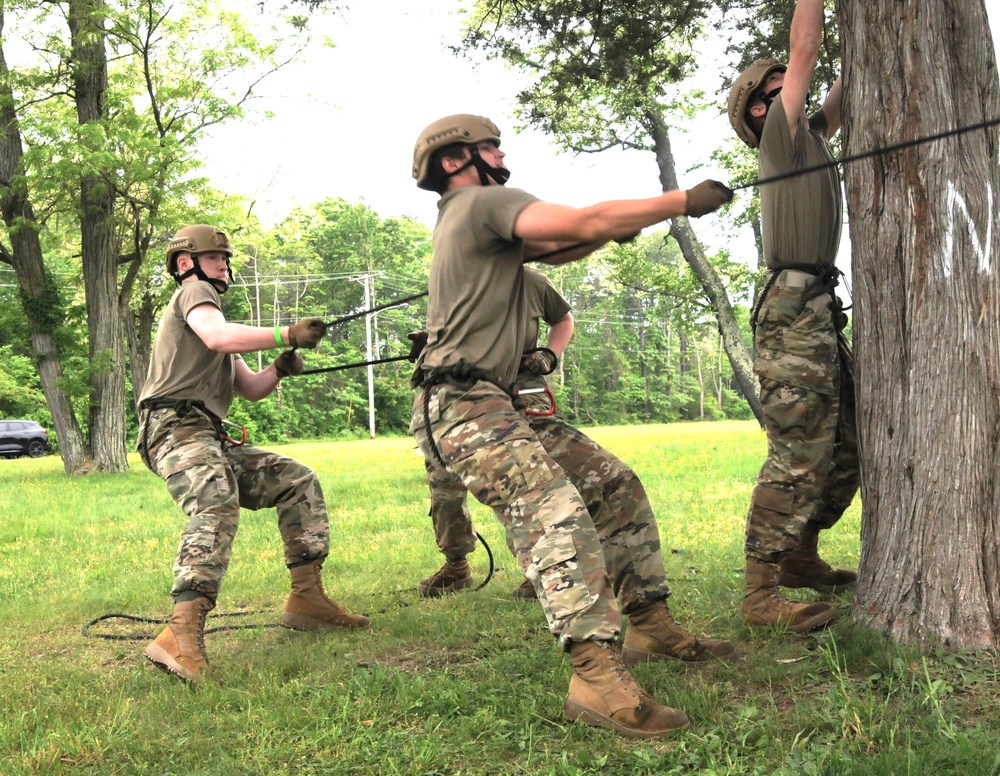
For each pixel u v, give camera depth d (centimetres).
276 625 514
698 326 2484
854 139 383
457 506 575
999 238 360
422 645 448
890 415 372
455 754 303
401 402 6775
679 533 771
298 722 336
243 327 437
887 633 364
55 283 2095
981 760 261
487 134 353
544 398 480
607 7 752
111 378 2116
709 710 321
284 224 2586
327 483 1448
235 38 2002
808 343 394
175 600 417
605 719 313
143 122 1977
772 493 403
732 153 2186
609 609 320
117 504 1298
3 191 1933
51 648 494
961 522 351
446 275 344
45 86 1983
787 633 397
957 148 360
